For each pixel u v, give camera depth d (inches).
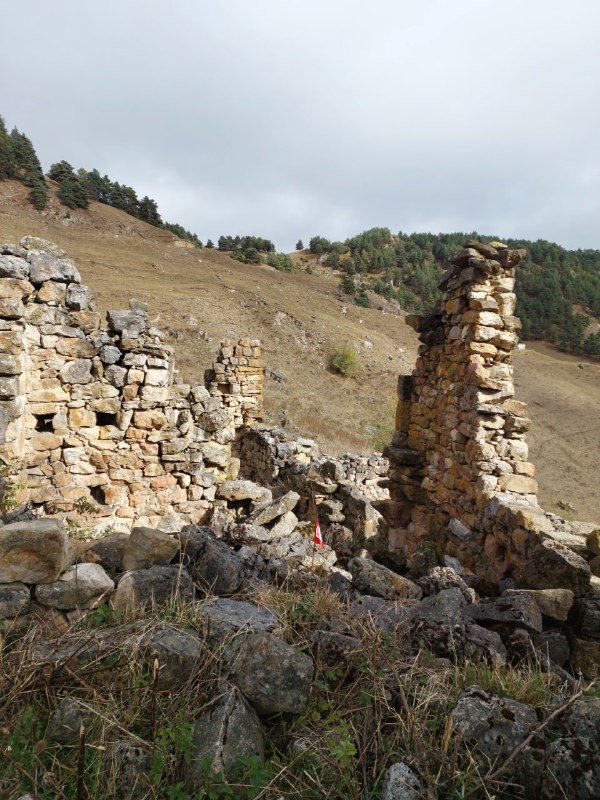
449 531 247.8
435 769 81.6
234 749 80.4
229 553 142.9
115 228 3213.6
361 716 95.0
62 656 94.7
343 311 2659.9
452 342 262.8
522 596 144.6
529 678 108.8
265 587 133.0
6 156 3292.3
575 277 5132.9
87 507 298.0
